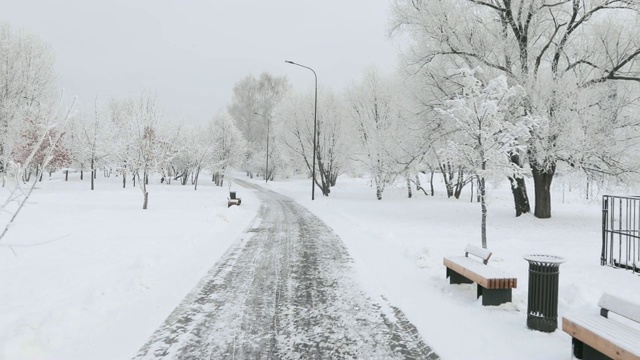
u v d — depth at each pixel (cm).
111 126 4341
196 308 554
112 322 497
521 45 1647
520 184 1839
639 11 1483
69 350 418
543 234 1345
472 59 1719
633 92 1534
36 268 749
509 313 543
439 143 1970
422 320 516
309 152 3612
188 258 863
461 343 445
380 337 462
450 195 3253
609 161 1530
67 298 575
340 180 6028
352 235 1230
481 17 1781
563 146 1509
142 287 641
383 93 3112
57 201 2348
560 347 435
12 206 1933
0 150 3083
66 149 4041
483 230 987
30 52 3362
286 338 458
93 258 837
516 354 418
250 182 6175
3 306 537
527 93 1502
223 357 408
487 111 948
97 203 2275
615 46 1581
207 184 6022
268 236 1193
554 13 1714
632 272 785
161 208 2017
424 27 1766
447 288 661
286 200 2808
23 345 410
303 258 889
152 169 2048
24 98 3319
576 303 560
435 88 1862
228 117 5672
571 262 894
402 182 3052
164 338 453
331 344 443
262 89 7050
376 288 659
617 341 338
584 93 1486
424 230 1395
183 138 4941
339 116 3572
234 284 675
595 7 1570
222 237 1154
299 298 604
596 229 1473
